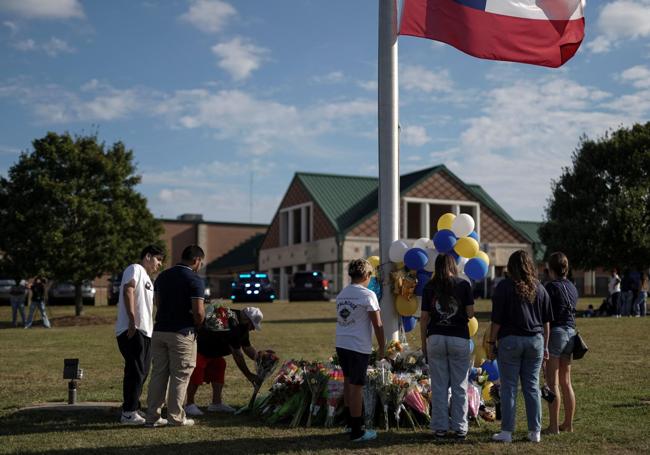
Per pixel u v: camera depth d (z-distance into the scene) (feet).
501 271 190.70
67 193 96.37
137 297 28.43
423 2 32.04
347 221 181.57
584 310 102.94
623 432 25.77
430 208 196.03
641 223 104.12
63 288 141.49
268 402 29.63
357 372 24.75
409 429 26.86
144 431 26.68
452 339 24.59
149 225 104.94
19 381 40.22
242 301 145.69
